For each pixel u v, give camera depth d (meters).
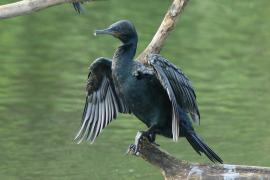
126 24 9.83
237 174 10.28
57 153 14.71
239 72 19.56
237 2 24.36
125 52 9.86
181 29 22.41
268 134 15.68
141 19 22.36
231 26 22.66
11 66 19.25
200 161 14.33
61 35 21.58
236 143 15.25
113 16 22.73
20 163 14.21
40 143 15.08
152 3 23.62
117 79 9.87
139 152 10.15
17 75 18.67
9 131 15.59
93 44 21.03
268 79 19.09
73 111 16.61
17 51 20.27
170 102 9.80
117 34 9.82
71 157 14.55
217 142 15.30
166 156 10.39
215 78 19.05
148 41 20.61
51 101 17.16
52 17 22.84
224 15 23.44
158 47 10.99
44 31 21.78
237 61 20.30
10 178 13.58
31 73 18.83
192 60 20.22
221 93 18.09
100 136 15.48
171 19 10.97
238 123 16.34
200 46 21.23
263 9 23.92
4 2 22.38
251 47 21.25
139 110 9.91
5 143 15.04
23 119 16.19
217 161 9.88
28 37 21.28
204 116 16.73
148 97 9.78
